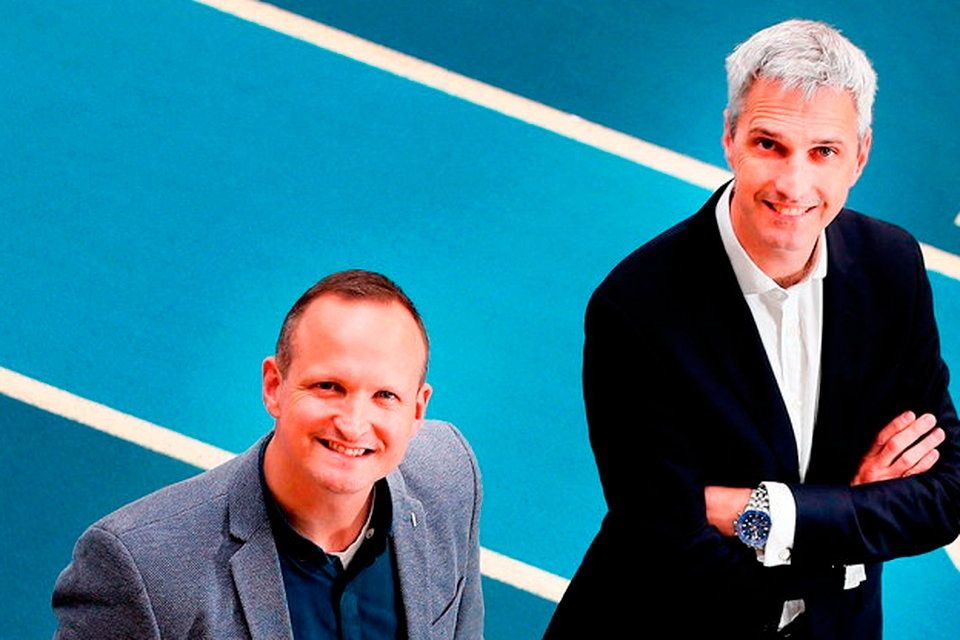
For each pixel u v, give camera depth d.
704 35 10.80
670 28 10.83
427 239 9.57
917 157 10.17
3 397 8.69
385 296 4.38
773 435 5.64
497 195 9.84
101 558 4.46
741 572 5.72
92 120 9.99
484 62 10.59
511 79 10.50
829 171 5.21
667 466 5.67
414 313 4.45
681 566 5.73
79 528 8.23
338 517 4.51
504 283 9.40
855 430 5.75
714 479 5.76
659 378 5.62
